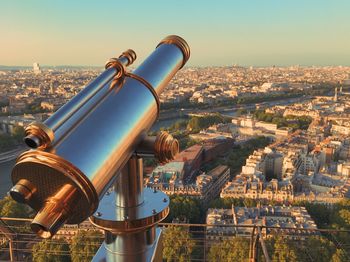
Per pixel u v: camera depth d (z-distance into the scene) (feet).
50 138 15.05
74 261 177.06
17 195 15.08
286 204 348.79
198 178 386.32
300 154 502.79
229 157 527.40
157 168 409.49
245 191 360.28
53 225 14.39
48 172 14.89
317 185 404.98
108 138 17.58
